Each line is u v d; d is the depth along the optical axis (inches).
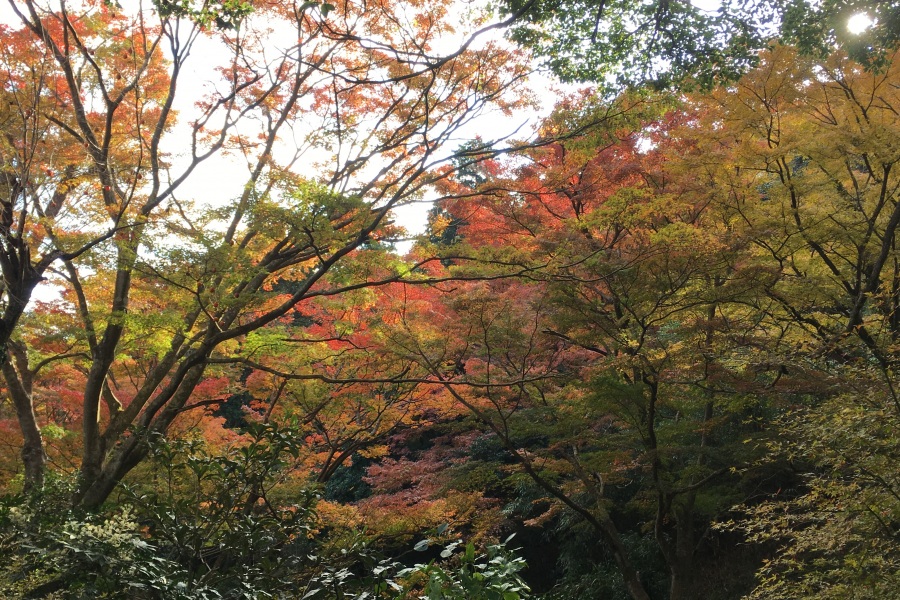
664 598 517.0
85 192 340.8
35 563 153.8
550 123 366.6
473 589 112.6
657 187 448.8
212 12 236.4
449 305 395.2
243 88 377.1
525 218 454.0
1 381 405.4
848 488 239.1
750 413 498.6
